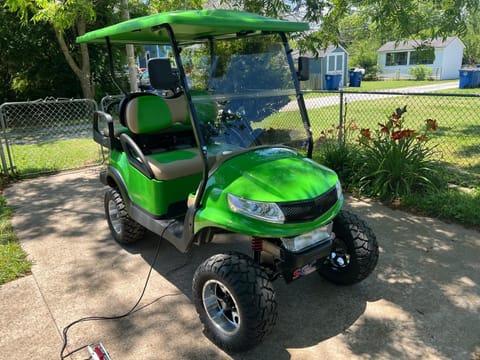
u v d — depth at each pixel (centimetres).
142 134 374
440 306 292
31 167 705
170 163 324
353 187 520
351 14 613
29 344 267
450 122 973
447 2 529
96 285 335
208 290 265
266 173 257
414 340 261
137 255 385
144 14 1251
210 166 281
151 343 266
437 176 500
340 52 2664
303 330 273
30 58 1331
